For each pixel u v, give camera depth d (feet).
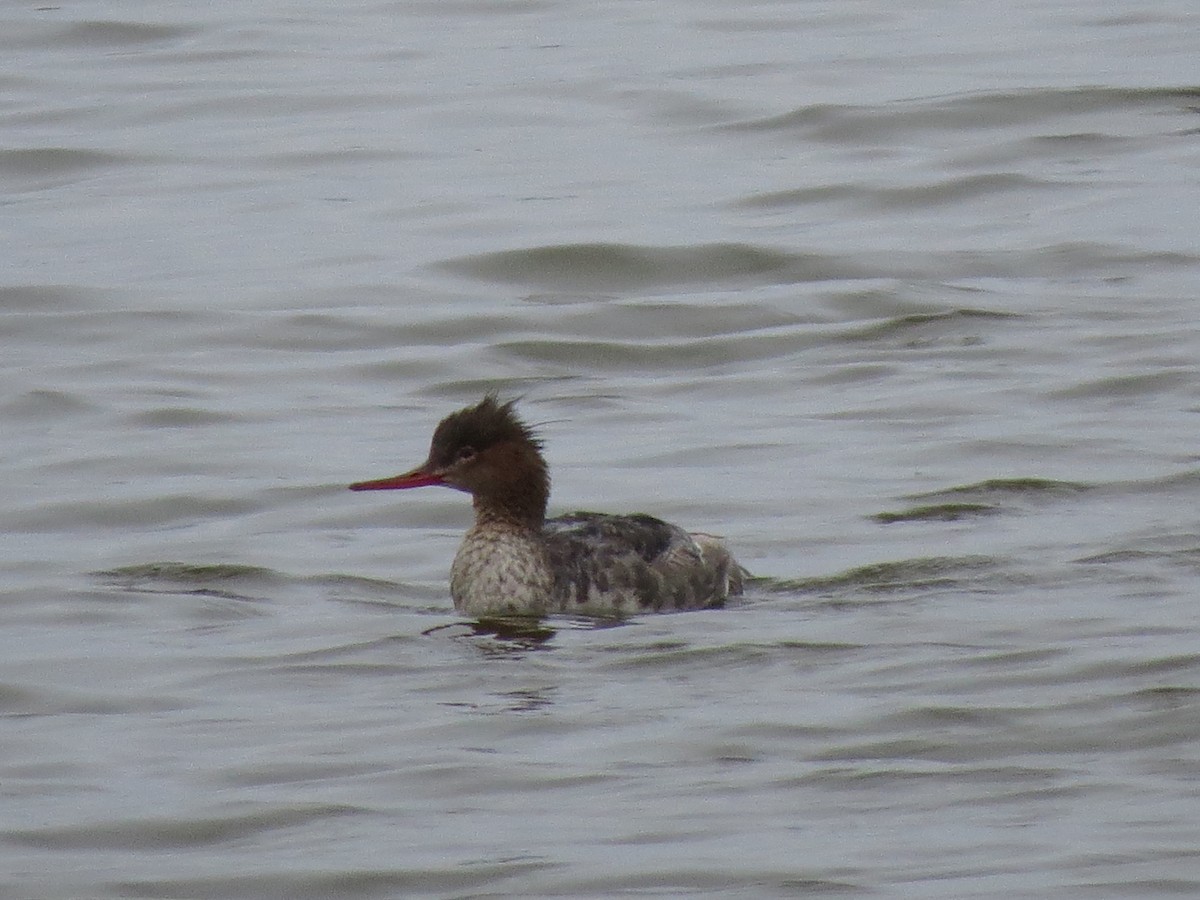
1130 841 33.06
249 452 58.95
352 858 33.37
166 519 53.78
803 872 32.42
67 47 107.55
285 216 82.33
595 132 92.32
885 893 31.68
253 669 42.52
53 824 34.81
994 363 65.77
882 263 75.87
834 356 67.46
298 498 55.11
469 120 94.53
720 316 71.61
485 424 47.37
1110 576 46.60
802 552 49.85
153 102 97.30
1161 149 87.51
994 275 74.64
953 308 71.26
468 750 37.68
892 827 34.01
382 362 67.62
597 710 39.52
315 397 64.44
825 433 59.52
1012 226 79.51
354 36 109.70
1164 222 79.00
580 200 83.35
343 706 40.16
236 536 52.26
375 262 76.84
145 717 39.86
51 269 75.97
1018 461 55.98
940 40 105.50
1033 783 35.50
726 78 99.40
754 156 88.63
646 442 59.36
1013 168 85.87
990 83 96.22
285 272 75.72
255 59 104.78
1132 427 58.75
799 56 103.04
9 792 36.14
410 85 99.91
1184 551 48.14
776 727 38.32
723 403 63.26
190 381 65.82
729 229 79.66
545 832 34.19
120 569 49.65
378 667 42.52
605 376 66.74
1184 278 73.31
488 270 76.02
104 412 62.49
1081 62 99.60
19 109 96.27
